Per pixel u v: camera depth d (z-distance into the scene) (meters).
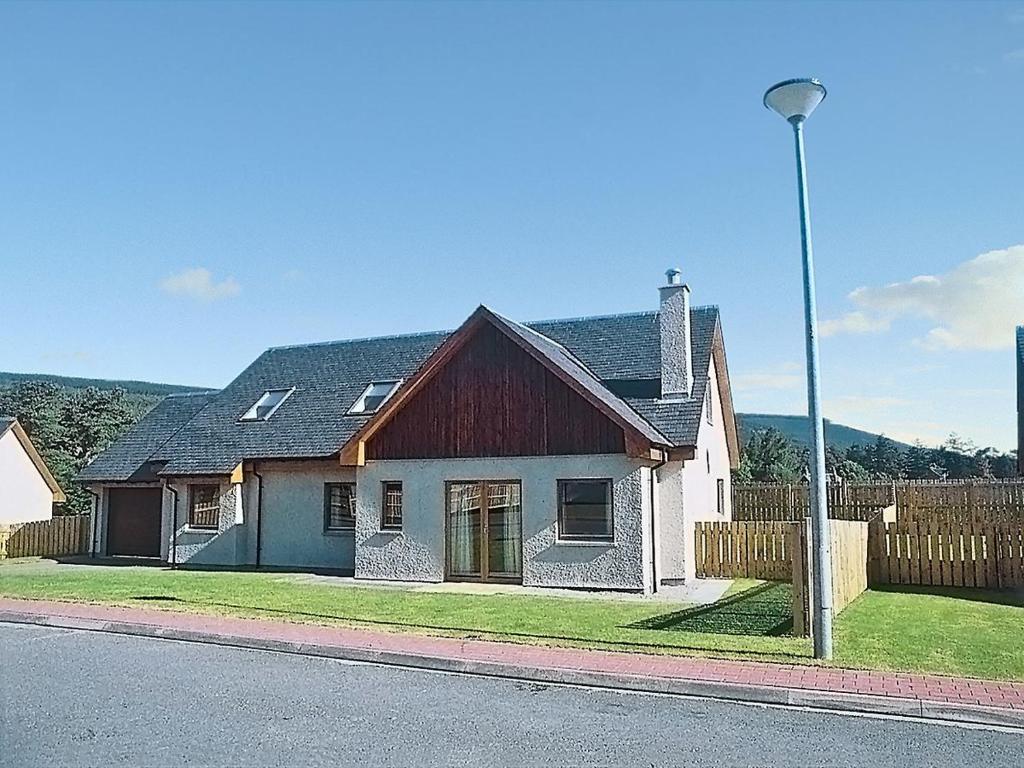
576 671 10.62
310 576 22.66
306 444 25.78
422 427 21.41
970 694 9.44
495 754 7.51
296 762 7.22
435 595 18.16
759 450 48.97
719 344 26.45
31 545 31.78
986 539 19.83
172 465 27.09
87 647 12.86
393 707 9.20
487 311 20.89
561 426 19.98
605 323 26.59
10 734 8.01
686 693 10.02
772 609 16.08
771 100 11.48
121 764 7.12
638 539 19.03
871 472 64.38
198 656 12.16
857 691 9.57
